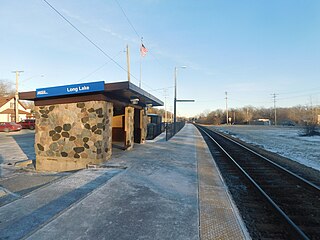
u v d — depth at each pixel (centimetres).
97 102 964
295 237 405
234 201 593
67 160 997
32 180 832
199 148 1545
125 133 1342
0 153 1434
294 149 1678
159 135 2741
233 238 368
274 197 631
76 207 479
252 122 9644
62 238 356
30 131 3553
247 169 996
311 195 649
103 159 976
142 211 463
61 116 1015
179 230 387
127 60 2016
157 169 842
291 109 10450
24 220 433
